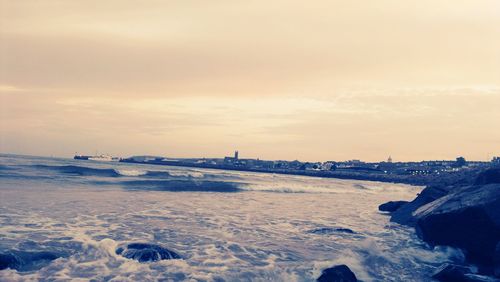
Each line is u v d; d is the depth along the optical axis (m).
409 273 10.56
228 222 17.17
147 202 22.58
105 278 8.45
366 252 12.51
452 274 9.80
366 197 43.12
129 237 12.59
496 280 9.59
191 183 39.75
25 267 8.89
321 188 51.66
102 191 27.88
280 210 23.48
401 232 17.33
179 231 14.24
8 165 43.44
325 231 15.98
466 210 12.47
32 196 21.47
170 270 9.21
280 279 8.97
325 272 9.10
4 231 12.17
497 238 11.79
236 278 8.84
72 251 10.40
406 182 140.12
